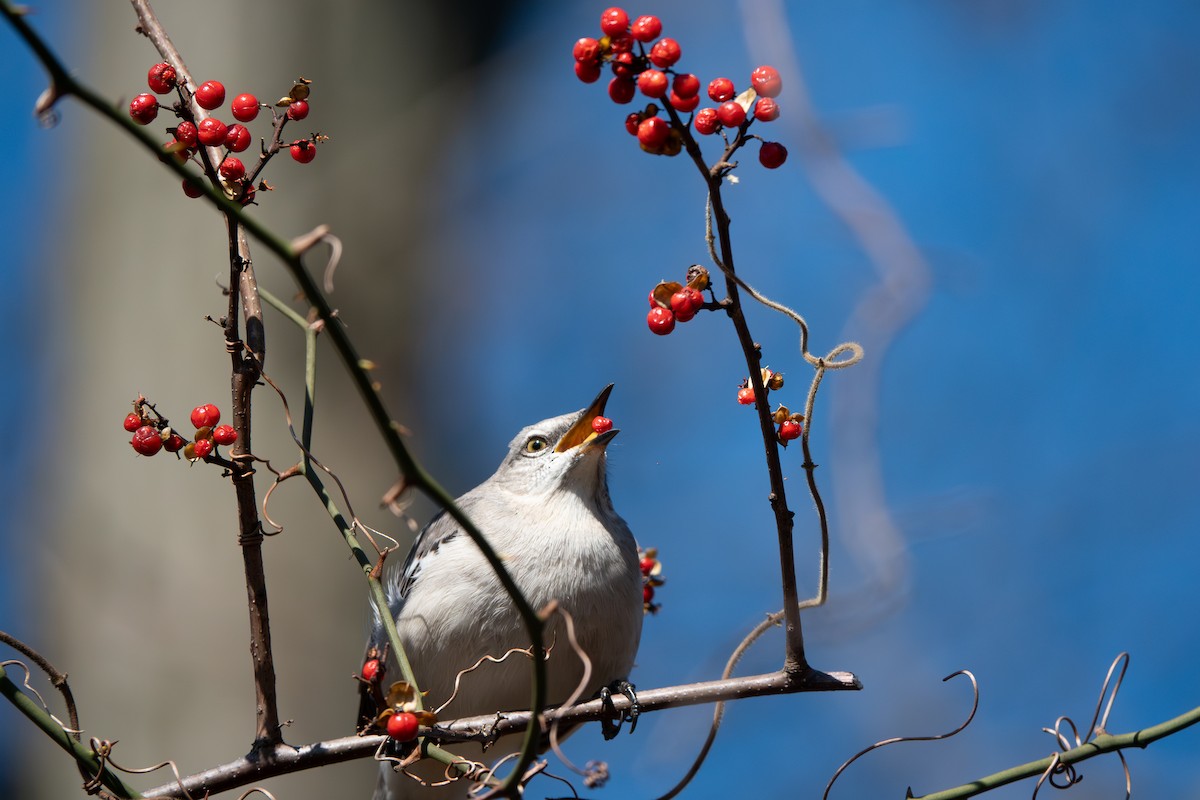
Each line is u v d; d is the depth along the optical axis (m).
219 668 10.91
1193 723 6.25
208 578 11.12
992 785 6.24
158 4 12.87
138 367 11.67
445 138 13.95
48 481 11.77
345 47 13.37
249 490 6.25
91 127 12.53
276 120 5.96
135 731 10.79
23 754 11.55
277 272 12.26
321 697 11.10
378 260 13.03
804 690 6.63
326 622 11.34
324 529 11.60
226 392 11.65
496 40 14.49
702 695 6.80
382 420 4.82
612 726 7.67
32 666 11.18
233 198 5.94
